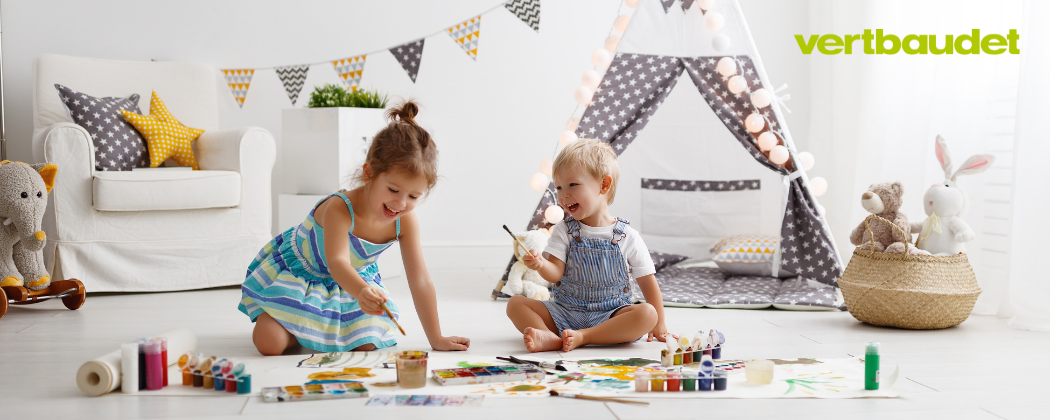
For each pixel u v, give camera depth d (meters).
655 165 3.25
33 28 3.15
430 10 3.42
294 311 1.63
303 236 1.69
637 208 3.30
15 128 3.15
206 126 3.20
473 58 3.45
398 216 1.51
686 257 3.18
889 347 1.74
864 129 3.04
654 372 1.34
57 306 2.34
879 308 1.98
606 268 1.77
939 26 2.56
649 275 1.81
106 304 2.38
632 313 1.71
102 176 2.50
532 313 1.77
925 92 2.70
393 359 1.56
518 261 2.51
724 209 3.21
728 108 2.52
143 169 2.77
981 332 1.95
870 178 3.03
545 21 3.48
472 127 3.47
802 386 1.35
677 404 1.23
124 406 1.21
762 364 1.38
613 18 3.51
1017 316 2.02
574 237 1.80
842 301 2.32
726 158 3.19
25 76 3.15
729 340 1.83
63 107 2.90
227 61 3.33
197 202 2.64
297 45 3.37
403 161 1.44
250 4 3.33
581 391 1.30
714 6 2.48
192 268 2.68
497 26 3.46
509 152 3.51
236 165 2.78
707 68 2.53
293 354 1.63
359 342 1.66
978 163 2.06
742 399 1.26
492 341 1.80
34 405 1.22
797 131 3.59
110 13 3.21
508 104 3.49
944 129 2.54
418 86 3.43
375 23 3.40
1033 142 2.00
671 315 2.22
